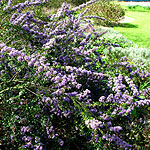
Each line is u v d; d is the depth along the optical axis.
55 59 2.80
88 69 3.06
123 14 12.22
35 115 2.46
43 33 3.20
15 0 4.11
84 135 2.56
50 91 2.49
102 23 9.28
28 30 2.88
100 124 2.11
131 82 2.90
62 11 3.25
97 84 3.06
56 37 2.83
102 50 5.44
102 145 2.27
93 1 3.48
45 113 2.55
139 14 13.96
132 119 2.86
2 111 2.51
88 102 2.44
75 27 3.21
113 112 2.59
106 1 12.22
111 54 5.29
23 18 2.90
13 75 2.45
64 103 2.36
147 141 2.65
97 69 3.36
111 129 2.16
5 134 2.34
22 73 2.72
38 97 2.43
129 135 2.70
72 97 2.27
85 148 2.55
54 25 3.28
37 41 3.08
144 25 10.61
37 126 2.47
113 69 3.57
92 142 2.45
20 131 2.32
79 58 2.95
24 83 2.40
